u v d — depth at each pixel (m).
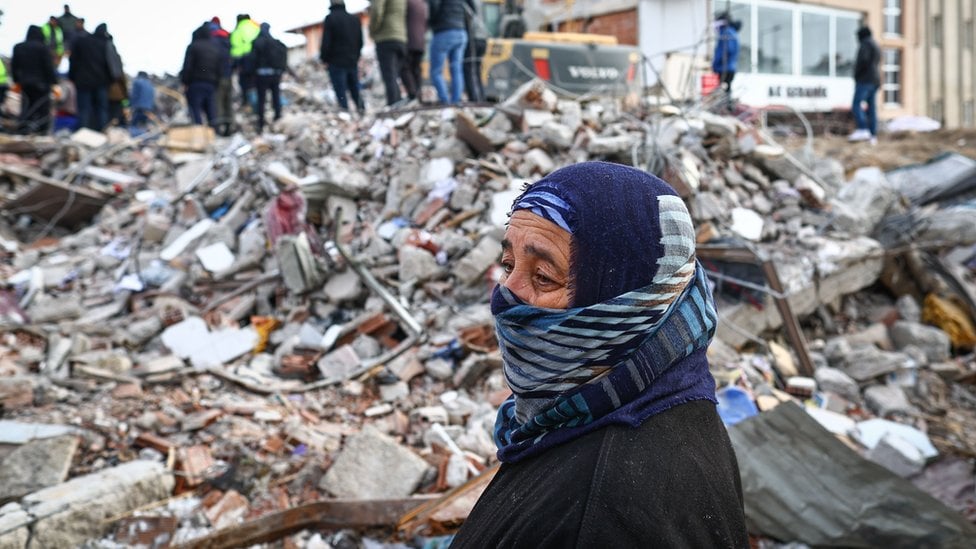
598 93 10.37
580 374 0.95
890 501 3.84
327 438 4.89
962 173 9.08
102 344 6.46
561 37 11.59
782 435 4.24
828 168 9.02
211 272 7.68
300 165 9.27
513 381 1.00
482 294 6.85
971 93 23.44
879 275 7.80
